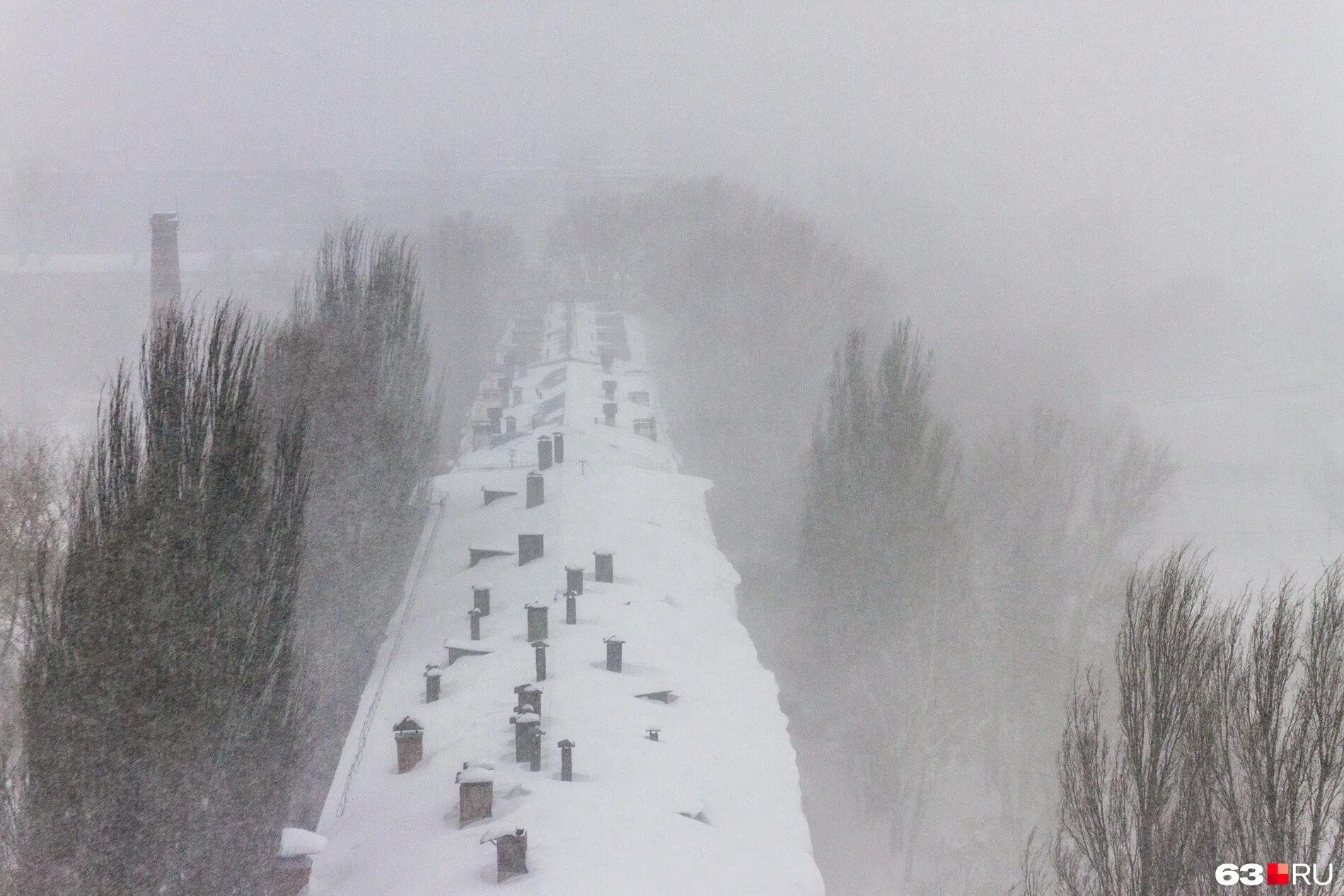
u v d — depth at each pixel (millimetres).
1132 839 17453
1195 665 16328
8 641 23281
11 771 17922
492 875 18453
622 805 21297
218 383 21281
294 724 21469
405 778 24281
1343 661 15266
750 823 22078
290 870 20172
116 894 17625
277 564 21219
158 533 18938
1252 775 15211
